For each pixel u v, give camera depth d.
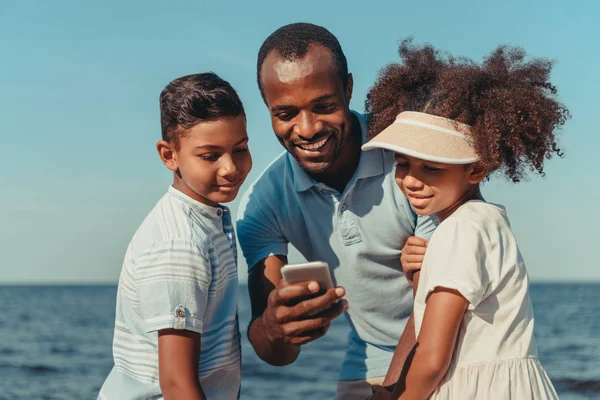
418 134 2.69
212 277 2.79
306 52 3.02
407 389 2.52
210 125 2.77
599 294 79.38
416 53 3.08
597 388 16.12
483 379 2.50
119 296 2.90
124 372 2.82
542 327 34.19
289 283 2.67
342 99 3.10
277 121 3.12
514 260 2.62
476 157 2.66
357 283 3.59
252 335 3.27
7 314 45.78
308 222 3.54
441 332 2.46
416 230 3.41
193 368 2.65
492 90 2.73
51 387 17.03
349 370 3.85
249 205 3.69
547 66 2.90
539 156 2.80
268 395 16.25
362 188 3.41
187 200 2.84
